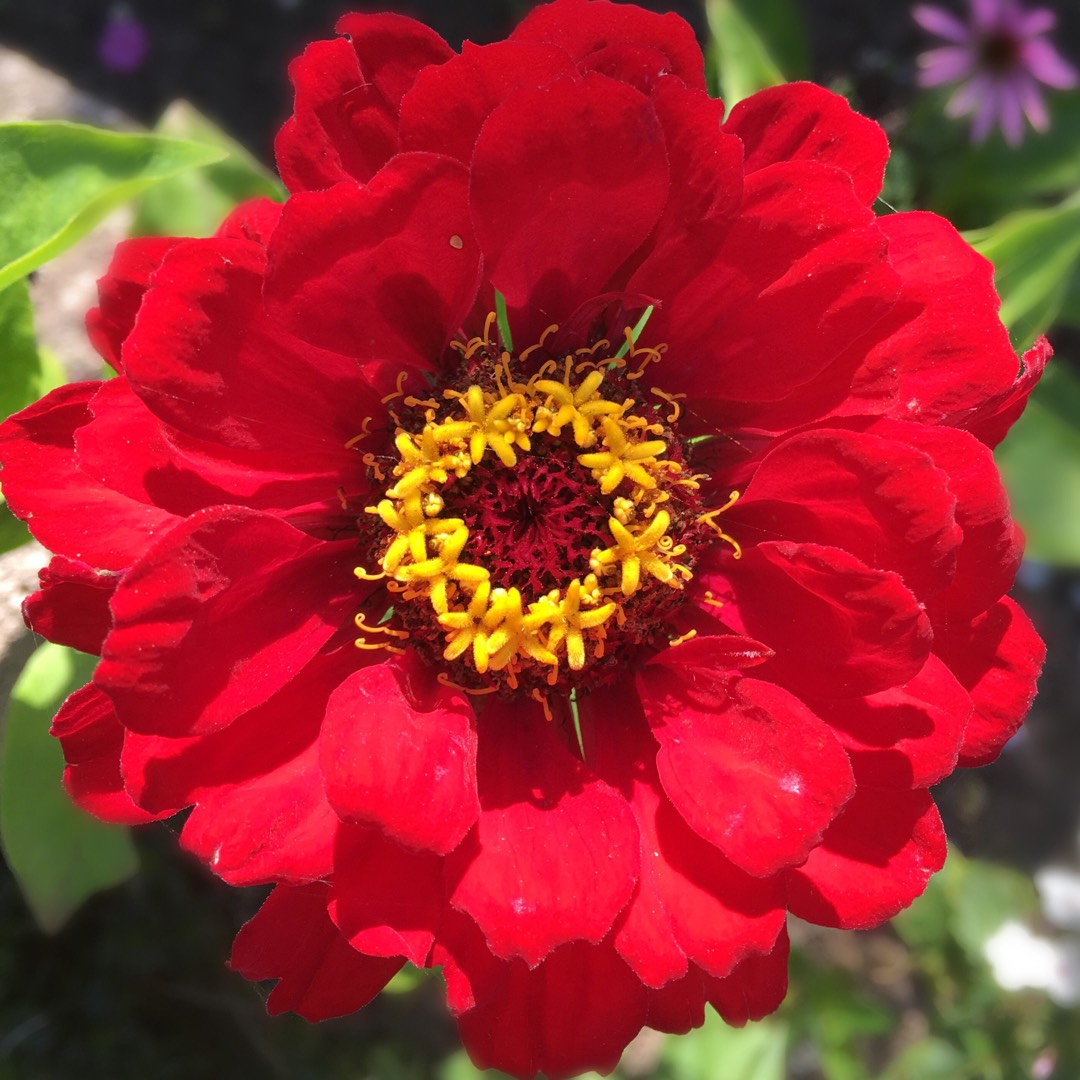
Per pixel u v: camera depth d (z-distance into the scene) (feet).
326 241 0.28
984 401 0.31
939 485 0.28
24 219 0.36
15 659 0.46
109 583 0.29
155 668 0.27
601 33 0.30
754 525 0.34
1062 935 0.63
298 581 0.32
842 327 0.31
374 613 0.33
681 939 0.30
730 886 0.30
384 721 0.30
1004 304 0.46
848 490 0.30
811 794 0.29
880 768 0.31
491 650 0.31
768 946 0.29
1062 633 0.78
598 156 0.29
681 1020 0.32
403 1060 0.65
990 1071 0.60
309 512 0.33
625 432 0.33
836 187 0.29
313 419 0.32
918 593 0.29
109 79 0.76
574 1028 0.31
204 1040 0.63
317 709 0.32
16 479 0.30
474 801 0.30
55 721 0.29
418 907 0.29
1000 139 0.66
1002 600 0.33
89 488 0.31
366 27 0.29
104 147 0.37
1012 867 0.74
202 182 0.44
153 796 0.28
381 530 0.33
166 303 0.28
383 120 0.30
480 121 0.29
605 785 0.32
